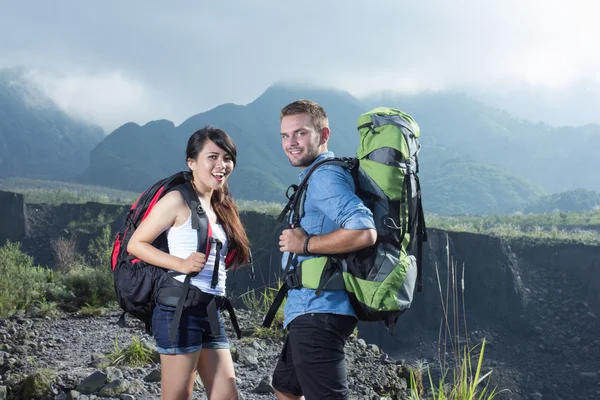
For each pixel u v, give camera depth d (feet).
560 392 192.65
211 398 9.97
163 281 9.59
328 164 8.98
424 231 9.43
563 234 282.77
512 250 262.26
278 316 23.27
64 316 29.63
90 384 16.29
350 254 8.63
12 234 331.36
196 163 10.36
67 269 51.72
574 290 241.55
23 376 17.01
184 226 9.82
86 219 346.54
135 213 9.94
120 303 9.91
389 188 8.64
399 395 17.94
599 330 220.43
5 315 29.07
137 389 16.08
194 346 9.57
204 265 9.62
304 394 8.85
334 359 8.71
